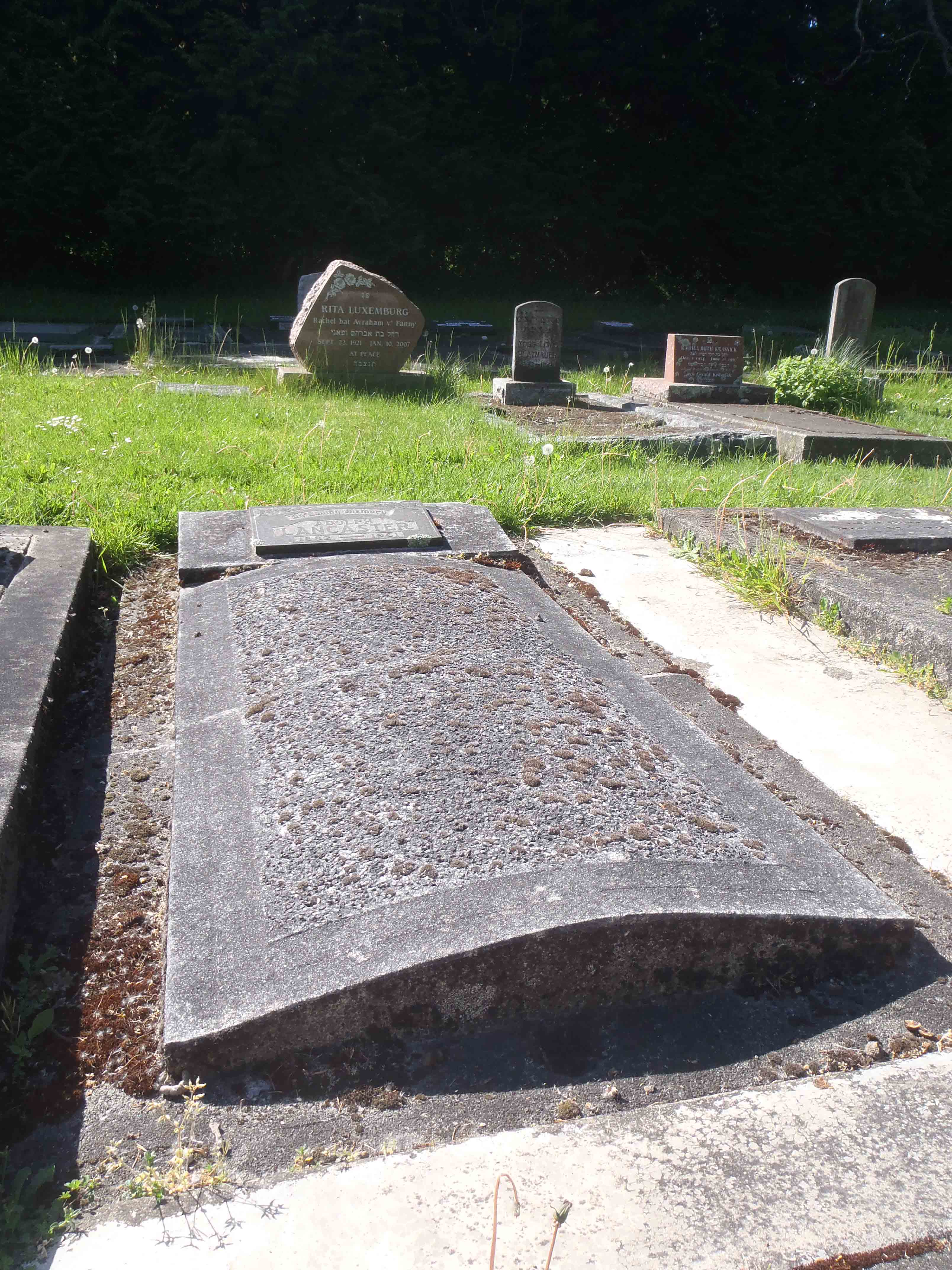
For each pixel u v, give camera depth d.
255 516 4.03
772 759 2.84
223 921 1.92
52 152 18.83
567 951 1.81
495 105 23.11
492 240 23.88
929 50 23.58
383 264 21.73
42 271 20.48
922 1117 1.62
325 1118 1.62
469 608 3.17
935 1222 1.42
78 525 4.45
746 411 9.10
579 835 2.06
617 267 25.09
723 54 23.50
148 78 19.05
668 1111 1.62
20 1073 1.71
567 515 5.28
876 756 2.94
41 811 2.46
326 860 2.02
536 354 9.62
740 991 1.92
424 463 5.90
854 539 4.54
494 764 2.28
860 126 23.83
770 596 4.15
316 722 2.51
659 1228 1.40
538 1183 1.48
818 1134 1.57
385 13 20.08
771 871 2.06
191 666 2.98
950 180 24.31
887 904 2.04
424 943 1.78
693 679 3.35
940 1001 1.92
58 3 19.06
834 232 23.92
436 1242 1.38
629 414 8.92
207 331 15.74
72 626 3.30
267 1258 1.37
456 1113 1.64
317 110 20.17
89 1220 1.44
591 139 24.03
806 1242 1.38
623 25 23.05
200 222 19.31
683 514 5.13
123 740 2.82
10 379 8.66
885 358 15.60
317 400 8.42
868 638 3.76
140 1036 1.79
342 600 3.18
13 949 2.00
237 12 20.17
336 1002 1.72
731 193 23.84
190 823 2.23
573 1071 1.73
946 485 6.43
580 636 3.24
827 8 23.38
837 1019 1.86
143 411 7.12
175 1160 1.53
